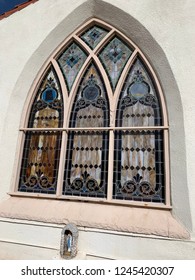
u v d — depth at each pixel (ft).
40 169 10.92
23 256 9.30
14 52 12.46
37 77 12.28
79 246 8.69
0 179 10.80
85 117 11.05
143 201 9.08
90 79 11.59
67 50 12.59
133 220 8.50
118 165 9.84
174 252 7.68
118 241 8.38
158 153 9.46
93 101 11.14
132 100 10.55
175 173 8.64
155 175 9.26
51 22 12.10
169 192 8.73
